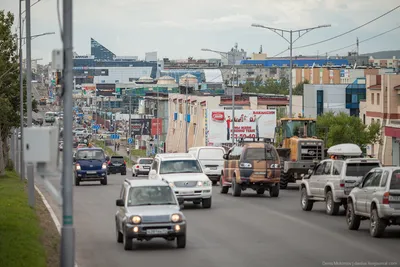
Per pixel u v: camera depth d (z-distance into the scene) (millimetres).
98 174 92312
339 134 128250
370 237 41125
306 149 81812
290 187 86000
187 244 38969
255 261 33344
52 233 41250
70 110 24703
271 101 192875
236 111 168625
